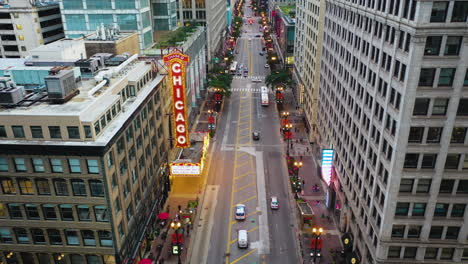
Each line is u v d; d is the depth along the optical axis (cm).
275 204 6450
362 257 4872
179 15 13700
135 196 5216
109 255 4519
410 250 4244
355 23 5291
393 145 3859
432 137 3725
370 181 4619
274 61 15562
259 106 11594
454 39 3372
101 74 5247
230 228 6028
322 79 7756
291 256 5416
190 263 5281
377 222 4344
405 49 3625
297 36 11719
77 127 3991
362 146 4931
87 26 7994
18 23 9538
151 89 5881
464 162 3794
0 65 5859
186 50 8944
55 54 5903
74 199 4219
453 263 4228
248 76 14800
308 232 5922
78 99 4528
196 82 10556
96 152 3981
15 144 3953
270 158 8288
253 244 5656
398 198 3978
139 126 5419
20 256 4606
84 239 4466
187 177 7531
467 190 3925
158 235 5903
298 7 11475
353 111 5328
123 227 4672
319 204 6644
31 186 4206
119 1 7750
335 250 5491
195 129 9738
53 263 4641
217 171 7769
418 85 3538
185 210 6141
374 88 4469
